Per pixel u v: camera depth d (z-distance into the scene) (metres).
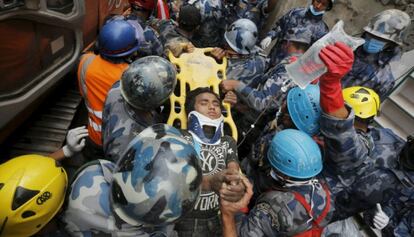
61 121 3.04
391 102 3.90
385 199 1.73
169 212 0.98
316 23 3.86
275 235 1.60
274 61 4.09
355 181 1.75
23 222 1.13
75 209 1.21
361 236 2.15
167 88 1.64
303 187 1.67
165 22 3.34
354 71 3.35
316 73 1.67
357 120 2.01
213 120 1.90
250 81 2.72
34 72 2.18
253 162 2.30
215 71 2.59
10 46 1.83
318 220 1.63
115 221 1.18
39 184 1.16
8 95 1.93
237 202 1.34
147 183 0.96
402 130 3.80
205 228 1.69
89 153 2.41
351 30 4.66
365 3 4.41
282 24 4.16
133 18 3.21
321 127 1.66
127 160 1.04
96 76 2.17
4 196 1.11
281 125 2.20
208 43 4.70
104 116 1.84
